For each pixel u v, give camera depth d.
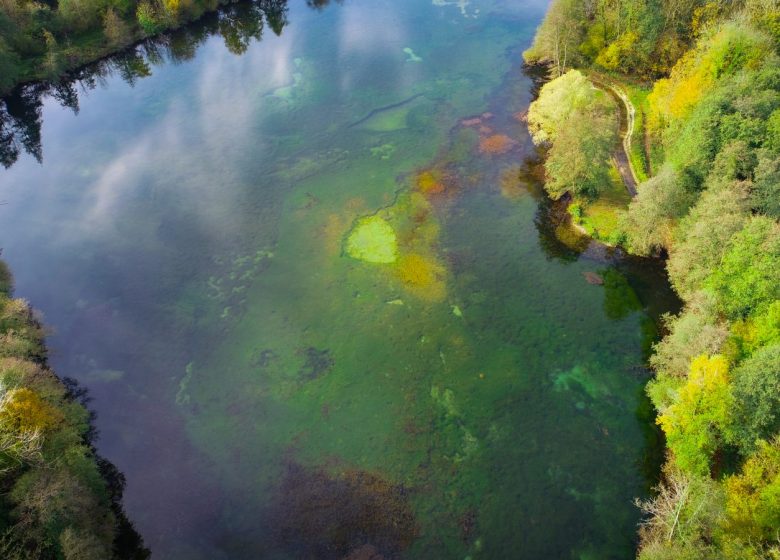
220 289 72.25
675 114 76.19
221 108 105.62
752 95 65.88
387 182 86.25
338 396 60.03
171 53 123.12
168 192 87.31
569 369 60.69
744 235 55.00
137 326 68.44
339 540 49.03
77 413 55.19
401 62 114.31
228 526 50.59
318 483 53.03
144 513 51.69
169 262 76.19
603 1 100.44
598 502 50.19
